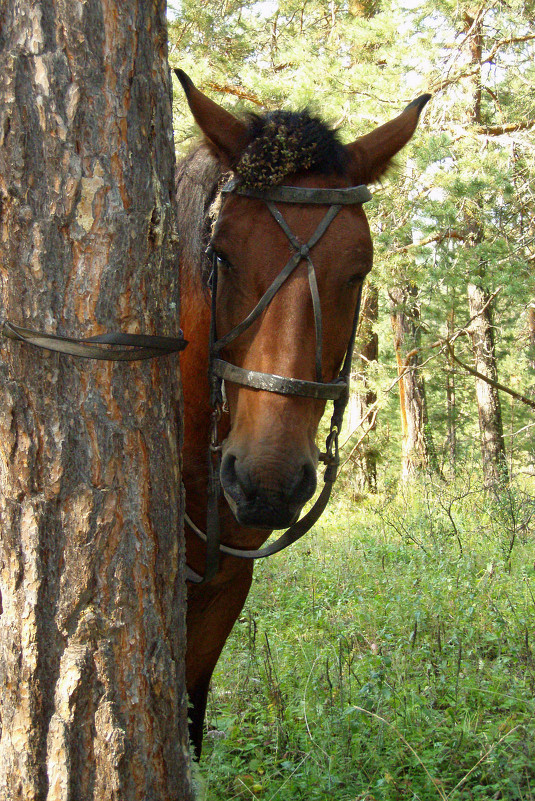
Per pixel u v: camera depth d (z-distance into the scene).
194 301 2.77
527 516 7.40
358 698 3.48
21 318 1.90
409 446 13.74
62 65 1.89
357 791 2.84
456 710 3.41
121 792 1.93
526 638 3.92
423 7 10.09
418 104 2.91
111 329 1.96
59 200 1.90
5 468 1.91
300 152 2.43
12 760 1.89
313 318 2.33
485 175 7.98
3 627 1.92
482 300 12.65
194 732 3.17
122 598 1.97
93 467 1.94
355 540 7.39
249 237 2.40
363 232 2.48
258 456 2.19
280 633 4.77
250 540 3.00
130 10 1.98
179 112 9.25
